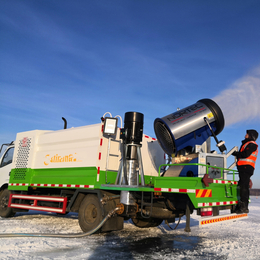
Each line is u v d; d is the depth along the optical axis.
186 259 4.06
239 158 5.91
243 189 5.71
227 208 5.76
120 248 4.62
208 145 6.12
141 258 4.04
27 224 6.94
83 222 5.82
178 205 5.11
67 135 6.69
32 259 3.74
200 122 5.77
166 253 4.39
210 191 4.93
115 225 5.59
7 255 3.91
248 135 5.97
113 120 5.87
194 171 5.40
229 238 5.89
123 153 5.66
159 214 5.39
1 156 8.98
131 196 5.28
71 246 4.61
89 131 6.15
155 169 7.27
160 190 4.92
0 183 8.62
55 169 6.88
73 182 6.27
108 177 5.96
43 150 7.39
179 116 5.77
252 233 6.67
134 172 5.60
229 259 4.12
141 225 6.79
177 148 5.62
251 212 12.24
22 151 7.94
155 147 7.40
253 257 4.25
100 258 3.94
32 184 7.41
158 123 5.88
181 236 6.00
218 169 5.59
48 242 4.83
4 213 8.25
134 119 5.70
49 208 6.85
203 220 4.48
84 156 6.11
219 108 5.96
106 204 5.54
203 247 4.91
